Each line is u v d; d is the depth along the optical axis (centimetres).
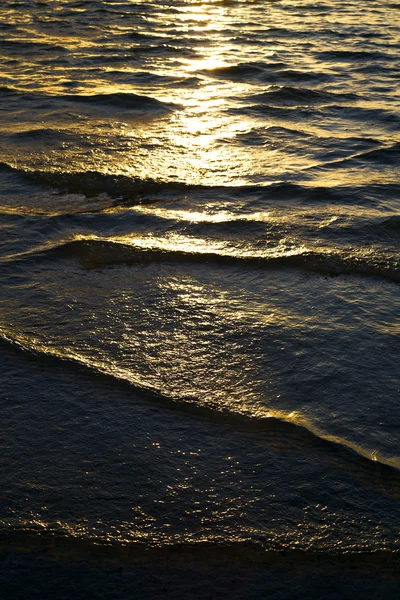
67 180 602
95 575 242
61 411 319
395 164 665
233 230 509
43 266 450
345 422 315
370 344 371
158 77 1009
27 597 235
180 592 237
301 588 239
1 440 300
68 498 271
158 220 523
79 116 794
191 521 263
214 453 297
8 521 261
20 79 973
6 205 554
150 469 287
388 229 511
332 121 812
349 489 279
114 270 448
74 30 1373
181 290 425
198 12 1645
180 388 337
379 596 237
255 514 267
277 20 1563
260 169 642
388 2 1850
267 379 344
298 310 405
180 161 659
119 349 365
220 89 955
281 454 297
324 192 581
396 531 261
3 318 390
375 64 1138
